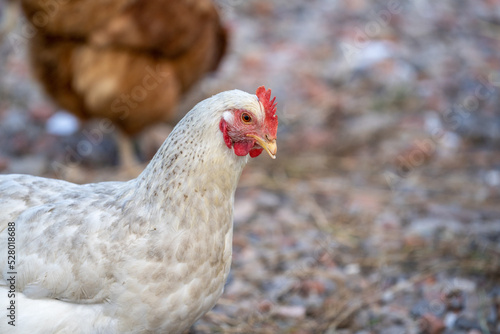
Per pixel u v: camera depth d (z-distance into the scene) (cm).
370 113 628
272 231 460
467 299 372
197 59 495
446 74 686
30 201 268
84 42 453
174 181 246
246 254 431
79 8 433
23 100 632
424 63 707
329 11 823
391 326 356
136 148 578
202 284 252
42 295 247
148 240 244
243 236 453
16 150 564
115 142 587
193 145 244
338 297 385
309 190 519
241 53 725
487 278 391
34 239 250
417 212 482
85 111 491
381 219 474
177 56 480
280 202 501
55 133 585
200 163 244
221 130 243
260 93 248
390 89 660
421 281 393
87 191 272
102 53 451
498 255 414
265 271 413
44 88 487
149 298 244
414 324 356
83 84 458
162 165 250
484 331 347
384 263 416
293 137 600
